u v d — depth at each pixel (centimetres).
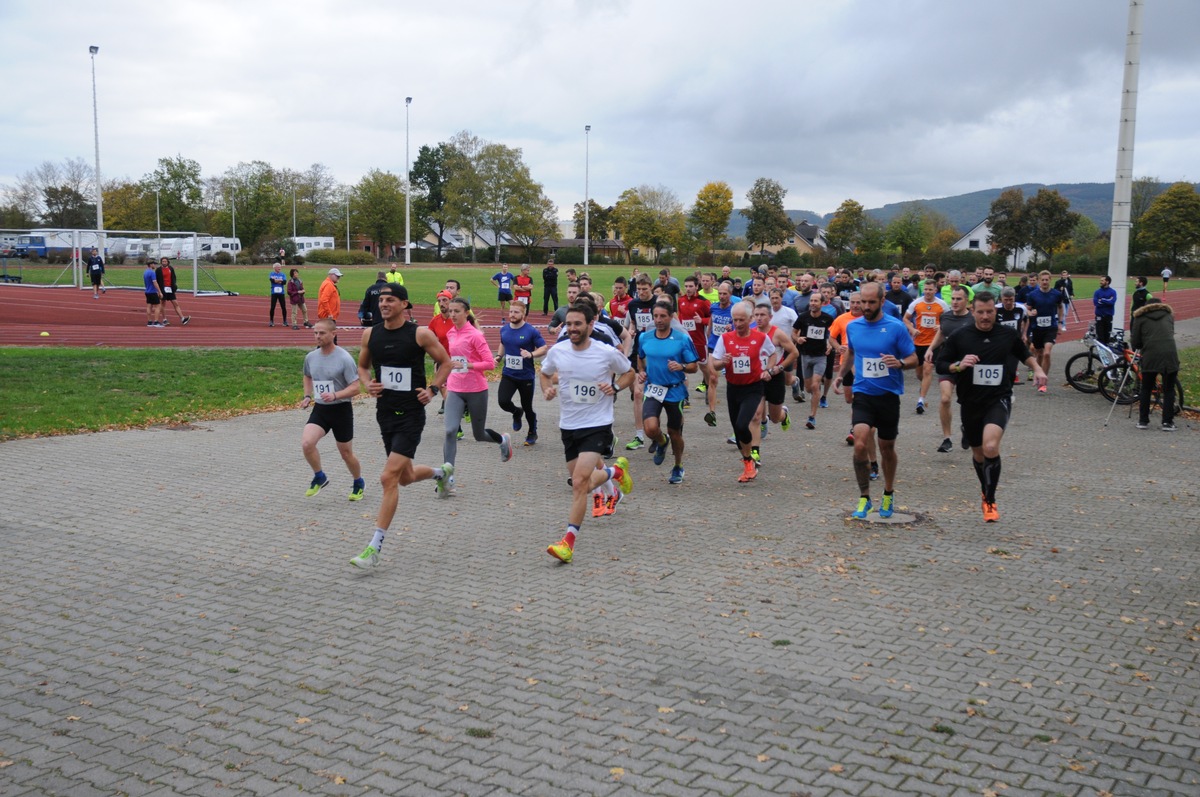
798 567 729
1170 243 9088
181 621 611
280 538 808
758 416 1038
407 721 472
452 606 641
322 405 928
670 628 601
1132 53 1777
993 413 853
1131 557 754
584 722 471
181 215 9925
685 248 11506
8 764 426
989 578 702
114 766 426
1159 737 460
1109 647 573
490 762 431
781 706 490
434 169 13600
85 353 2025
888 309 1733
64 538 796
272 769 425
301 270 7362
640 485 1012
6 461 1088
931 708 489
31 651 559
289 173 12512
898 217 11206
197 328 2839
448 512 899
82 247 4931
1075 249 9888
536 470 1089
